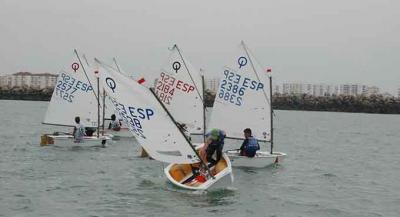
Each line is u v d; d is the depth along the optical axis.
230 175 21.70
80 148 36.69
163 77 34.28
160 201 20.12
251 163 28.83
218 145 23.03
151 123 22.41
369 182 27.19
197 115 34.28
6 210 18.34
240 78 30.00
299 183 25.58
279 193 22.78
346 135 70.62
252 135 30.14
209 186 21.25
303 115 192.25
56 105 38.09
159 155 22.73
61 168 27.70
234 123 30.31
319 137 64.31
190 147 21.67
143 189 22.30
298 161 35.62
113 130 46.22
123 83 22.66
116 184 23.44
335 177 28.45
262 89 29.78
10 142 40.75
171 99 34.31
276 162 29.59
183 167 23.45
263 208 19.80
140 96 22.38
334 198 22.38
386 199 22.47
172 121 21.91
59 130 57.31
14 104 172.12
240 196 21.56
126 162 30.56
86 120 38.53
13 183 23.08
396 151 47.19
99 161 30.70
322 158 38.78
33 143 40.19
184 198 20.69
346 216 19.17
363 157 40.72
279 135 65.88
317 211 19.78
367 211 20.06
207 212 18.75
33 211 18.34
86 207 19.08
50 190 21.83
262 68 29.73
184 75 34.06
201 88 34.22
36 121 74.94
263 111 29.94
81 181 24.05
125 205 19.47
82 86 38.31
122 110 23.27
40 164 28.83
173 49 34.06
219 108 30.48
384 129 93.12
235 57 30.00
